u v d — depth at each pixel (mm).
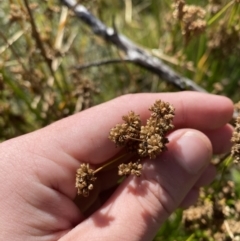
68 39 168
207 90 165
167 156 94
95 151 99
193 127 116
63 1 153
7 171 94
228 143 121
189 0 180
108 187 117
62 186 97
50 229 94
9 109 153
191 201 120
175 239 138
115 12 203
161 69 151
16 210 92
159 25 188
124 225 89
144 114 106
